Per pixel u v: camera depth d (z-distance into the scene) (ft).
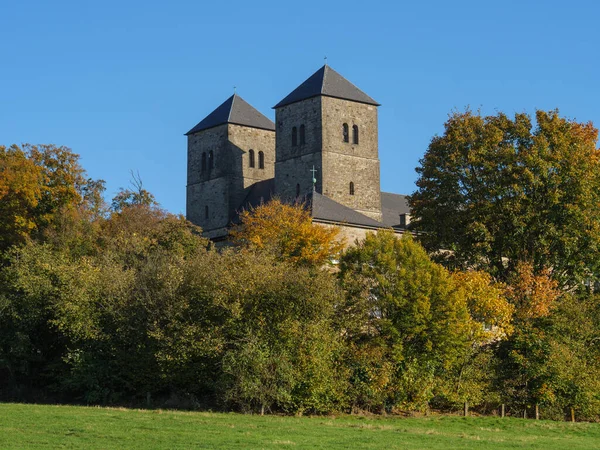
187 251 259.60
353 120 382.42
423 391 199.93
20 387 214.90
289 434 144.15
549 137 246.88
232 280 191.93
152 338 196.03
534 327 221.66
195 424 150.20
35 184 284.00
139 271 220.84
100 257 236.22
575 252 239.30
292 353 185.98
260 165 431.02
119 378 201.87
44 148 308.60
